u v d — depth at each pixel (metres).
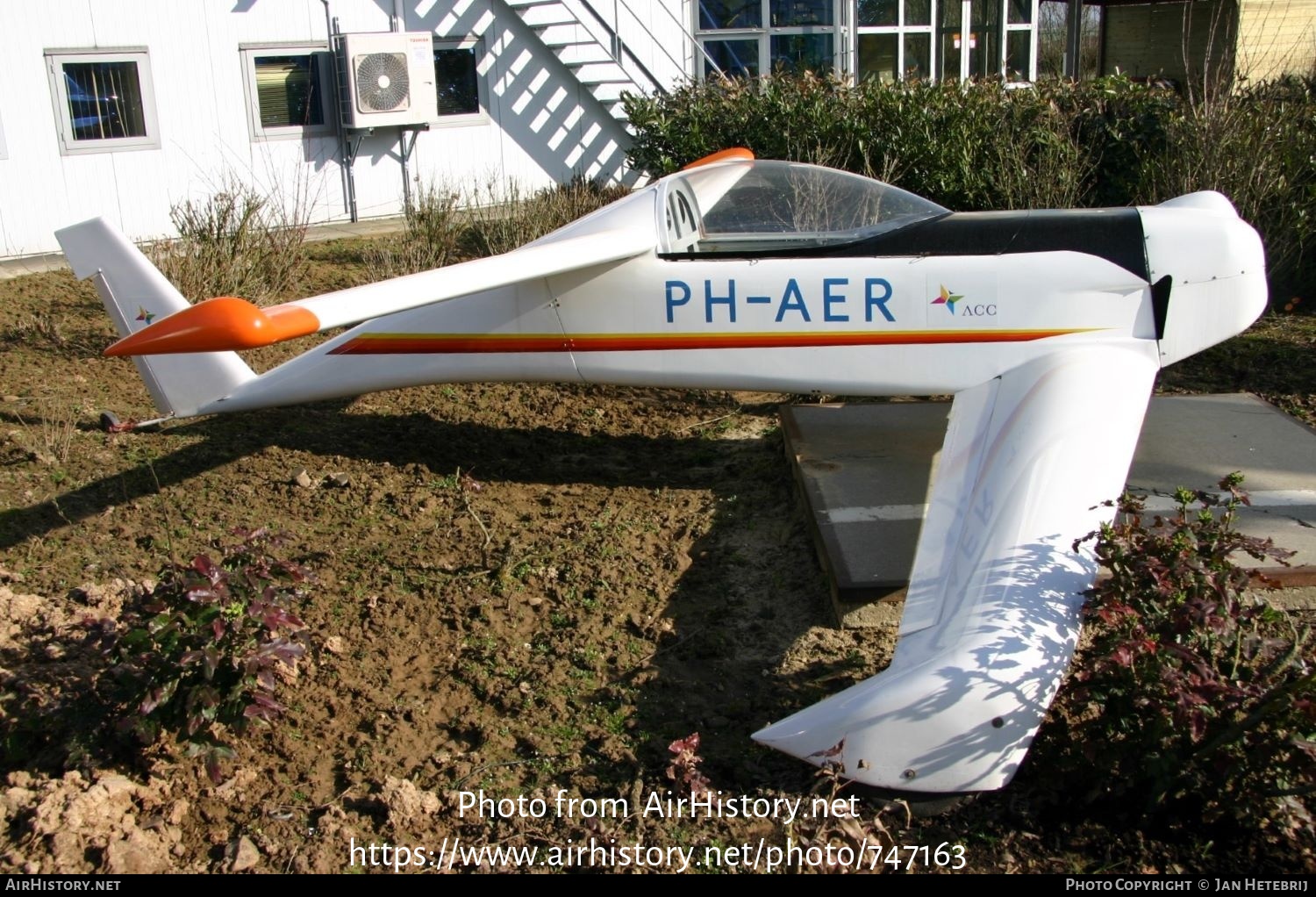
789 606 4.51
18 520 5.26
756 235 5.32
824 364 5.28
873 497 5.02
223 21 11.70
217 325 3.54
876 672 4.01
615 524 5.25
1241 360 7.00
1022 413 4.45
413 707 3.91
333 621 4.46
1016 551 3.58
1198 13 17.42
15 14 10.53
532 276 4.85
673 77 13.15
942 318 5.09
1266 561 4.21
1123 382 4.62
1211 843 3.14
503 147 13.73
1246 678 3.22
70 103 11.01
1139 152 8.74
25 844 3.22
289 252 9.41
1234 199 7.95
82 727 3.59
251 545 3.64
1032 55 15.59
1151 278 5.00
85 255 5.88
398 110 12.39
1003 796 3.35
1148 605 3.26
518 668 4.13
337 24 12.35
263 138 12.14
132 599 4.16
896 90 9.77
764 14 14.37
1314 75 11.62
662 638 4.30
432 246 9.90
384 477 5.83
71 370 7.34
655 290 5.36
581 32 13.83
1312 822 3.09
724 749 3.64
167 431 6.40
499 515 5.38
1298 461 5.16
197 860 3.22
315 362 5.95
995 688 3.13
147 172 11.49
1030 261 5.02
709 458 6.05
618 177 14.75
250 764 3.62
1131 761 3.19
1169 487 4.90
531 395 7.07
